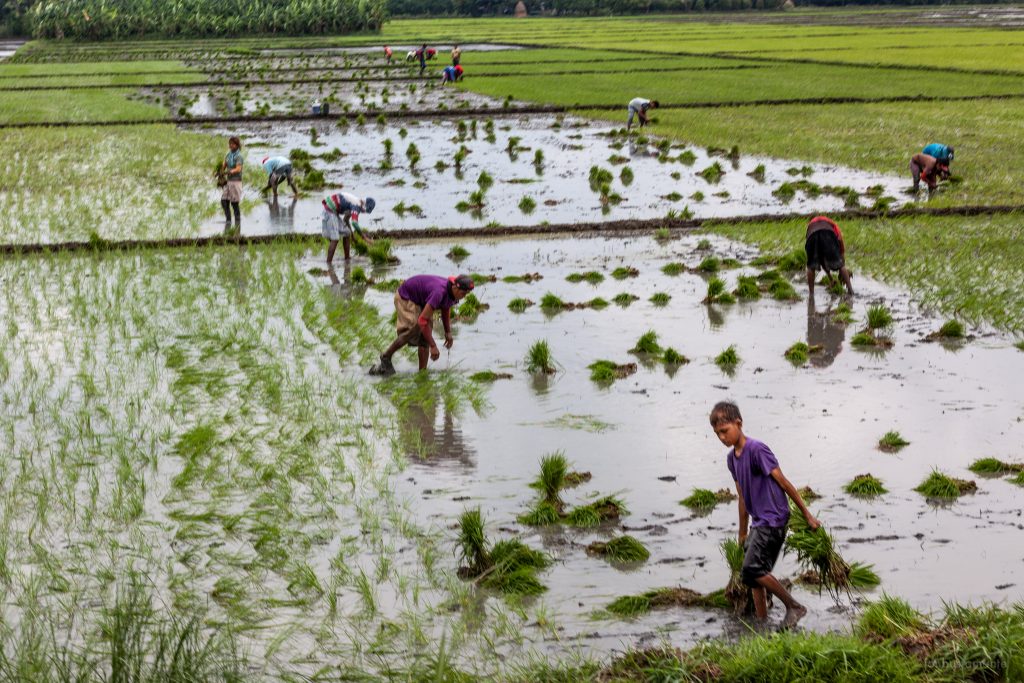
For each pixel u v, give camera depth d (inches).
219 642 290.0
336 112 1788.9
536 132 1535.4
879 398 498.3
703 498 389.4
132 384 518.3
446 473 421.4
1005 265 737.6
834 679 267.0
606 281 737.0
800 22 4749.0
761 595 308.7
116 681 263.6
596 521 376.2
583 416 483.2
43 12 4296.3
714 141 1396.4
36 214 949.8
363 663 291.1
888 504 385.7
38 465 422.0
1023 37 3329.2
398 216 964.0
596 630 307.6
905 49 2888.8
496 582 335.9
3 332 604.7
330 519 379.2
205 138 1477.6
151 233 874.1
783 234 858.8
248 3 4498.0
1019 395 498.9
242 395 498.6
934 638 284.8
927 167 992.9
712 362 558.6
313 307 653.3
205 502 391.5
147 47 3752.5
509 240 874.1
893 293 684.7
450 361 563.2
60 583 330.0
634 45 3346.5
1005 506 383.2
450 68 2258.9
